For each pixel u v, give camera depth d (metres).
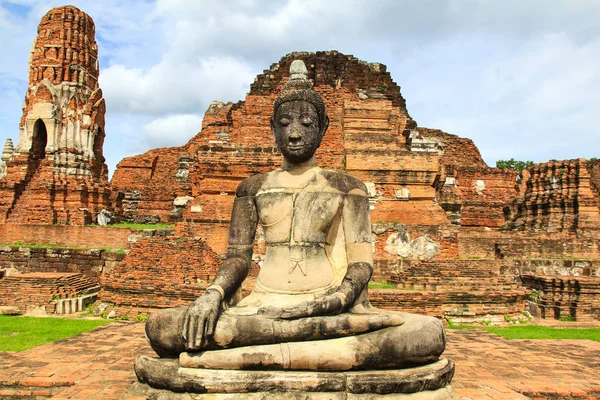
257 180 7.62
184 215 18.72
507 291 14.97
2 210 24.80
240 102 30.45
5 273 19.80
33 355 9.33
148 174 36.84
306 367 6.04
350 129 22.05
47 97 25.20
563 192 24.73
